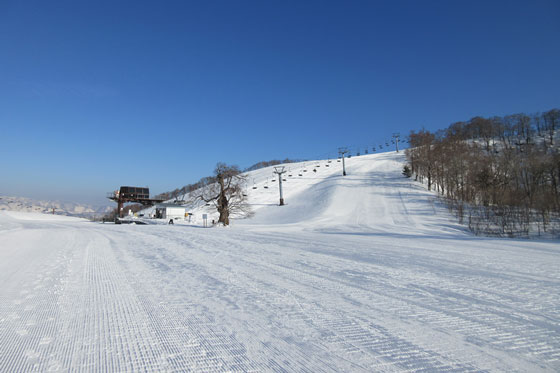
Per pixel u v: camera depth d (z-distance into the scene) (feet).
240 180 139.64
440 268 28.40
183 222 167.43
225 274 26.71
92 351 12.09
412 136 216.74
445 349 11.90
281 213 179.11
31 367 10.79
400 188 196.03
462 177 161.48
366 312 16.31
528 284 22.15
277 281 23.77
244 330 14.03
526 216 108.68
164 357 11.51
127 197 255.09
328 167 324.80
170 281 24.35
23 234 79.92
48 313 16.79
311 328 14.17
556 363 10.75
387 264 30.60
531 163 140.36
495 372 10.12
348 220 131.44
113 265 32.22
